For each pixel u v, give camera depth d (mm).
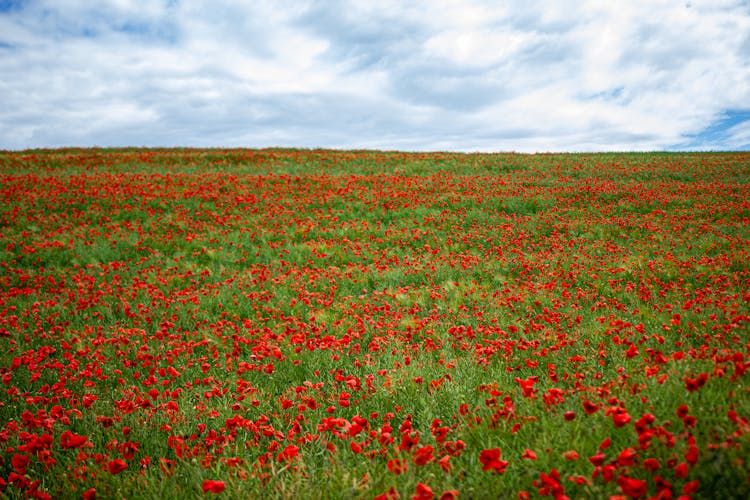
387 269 8867
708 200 15055
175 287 8250
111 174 21000
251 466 2508
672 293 6098
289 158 29250
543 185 19656
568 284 7172
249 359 4863
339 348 4848
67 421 3266
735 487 1618
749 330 3830
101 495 2395
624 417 1911
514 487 1999
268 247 11156
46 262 10078
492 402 2945
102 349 5293
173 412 3432
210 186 18141
